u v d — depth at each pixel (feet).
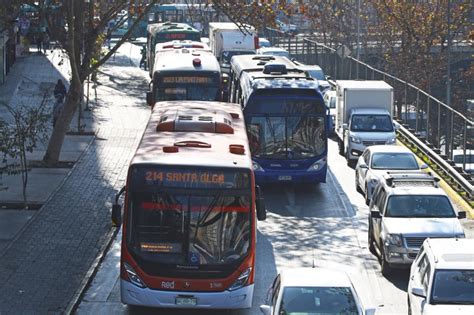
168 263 104.17
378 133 211.41
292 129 175.22
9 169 167.53
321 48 348.38
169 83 211.82
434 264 96.58
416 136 234.58
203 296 104.42
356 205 170.19
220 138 120.47
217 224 105.29
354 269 129.18
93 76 276.21
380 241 127.34
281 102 174.91
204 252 104.73
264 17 192.75
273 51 342.03
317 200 174.29
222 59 325.21
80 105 221.87
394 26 391.45
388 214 128.57
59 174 180.14
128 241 104.83
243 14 192.24
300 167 175.42
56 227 143.43
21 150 152.25
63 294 112.68
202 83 212.02
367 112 215.92
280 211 165.17
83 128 223.10
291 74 188.75
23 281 116.98
